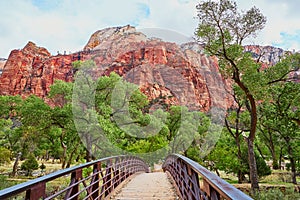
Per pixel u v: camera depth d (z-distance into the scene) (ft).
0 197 4.31
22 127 73.10
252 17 38.01
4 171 78.89
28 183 5.87
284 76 41.63
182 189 15.74
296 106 46.52
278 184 44.62
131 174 36.73
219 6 36.60
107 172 18.78
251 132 39.42
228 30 38.01
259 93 37.22
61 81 62.13
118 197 18.83
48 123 61.16
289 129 51.52
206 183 6.64
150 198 18.22
